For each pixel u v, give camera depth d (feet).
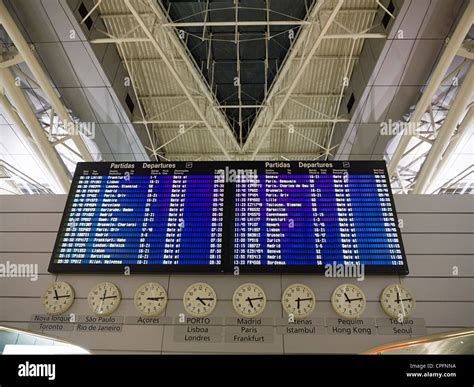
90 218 19.58
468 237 19.60
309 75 36.58
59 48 30.27
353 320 17.62
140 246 18.86
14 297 18.81
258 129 42.32
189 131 43.14
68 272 18.65
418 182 36.35
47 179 47.47
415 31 27.84
